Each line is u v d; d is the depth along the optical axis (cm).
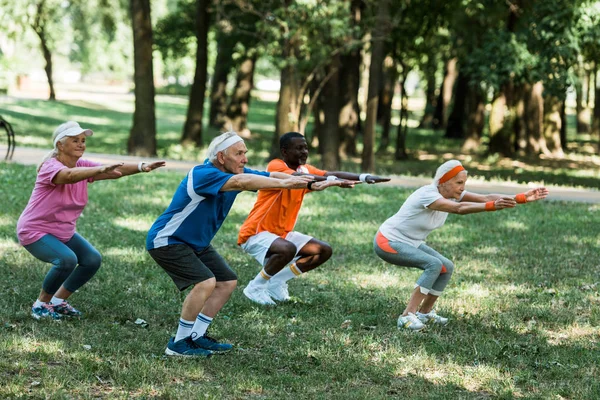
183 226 538
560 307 714
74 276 633
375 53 1928
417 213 633
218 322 634
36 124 3238
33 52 6216
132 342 573
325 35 1950
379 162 2428
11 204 1161
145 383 493
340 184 510
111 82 7931
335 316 668
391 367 539
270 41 2019
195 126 2739
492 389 504
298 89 2088
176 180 1545
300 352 563
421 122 4416
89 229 1010
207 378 514
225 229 1062
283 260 689
